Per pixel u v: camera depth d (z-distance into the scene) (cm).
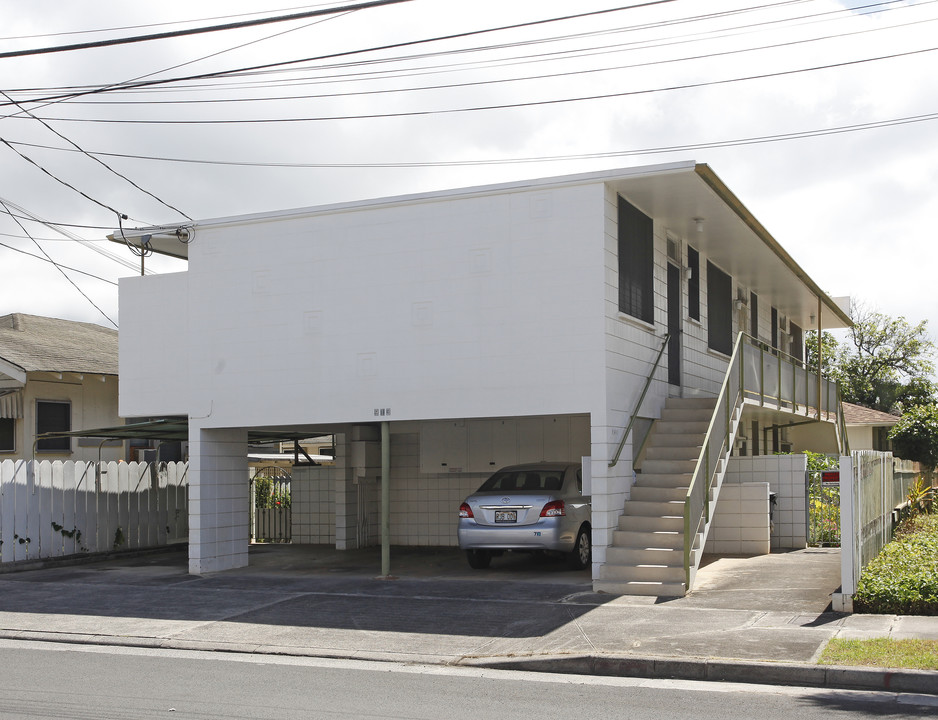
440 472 1989
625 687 847
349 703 784
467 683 868
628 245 1531
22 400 2298
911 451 2834
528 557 1758
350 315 1560
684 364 1809
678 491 1446
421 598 1305
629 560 1345
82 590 1458
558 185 1436
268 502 2350
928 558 1323
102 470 1916
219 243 1667
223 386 1645
